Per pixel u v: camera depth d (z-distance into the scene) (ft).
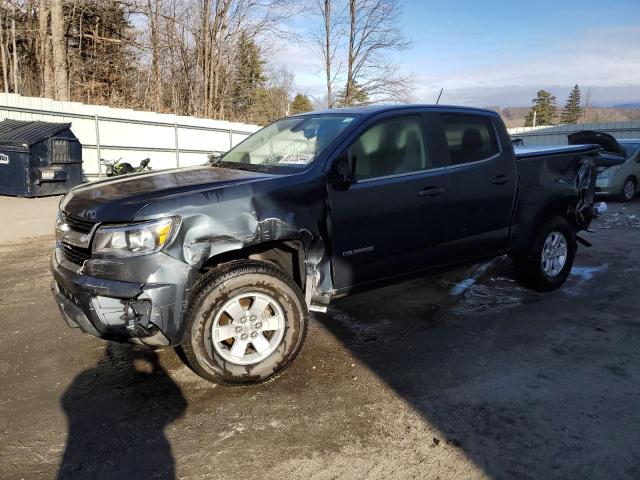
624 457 8.68
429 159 13.82
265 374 11.02
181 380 11.37
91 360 12.32
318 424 9.71
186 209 10.06
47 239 26.25
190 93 102.47
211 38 98.84
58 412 10.08
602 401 10.50
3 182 38.81
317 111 15.19
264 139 14.82
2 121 42.06
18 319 14.98
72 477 8.21
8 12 79.46
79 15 84.53
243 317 10.77
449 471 8.38
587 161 18.22
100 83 89.40
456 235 14.39
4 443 9.07
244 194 10.67
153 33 92.73
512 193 15.62
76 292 10.07
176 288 9.90
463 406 10.32
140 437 9.29
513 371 11.84
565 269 17.78
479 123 15.23
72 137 41.96
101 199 10.54
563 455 8.75
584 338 13.75
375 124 12.99
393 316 15.44
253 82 130.72
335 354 12.77
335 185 11.91
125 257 9.75
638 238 26.99
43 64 77.92
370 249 12.64
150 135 57.77
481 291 17.83
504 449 8.93
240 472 8.36
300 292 11.36
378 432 9.45
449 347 13.20
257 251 11.48
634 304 16.44
